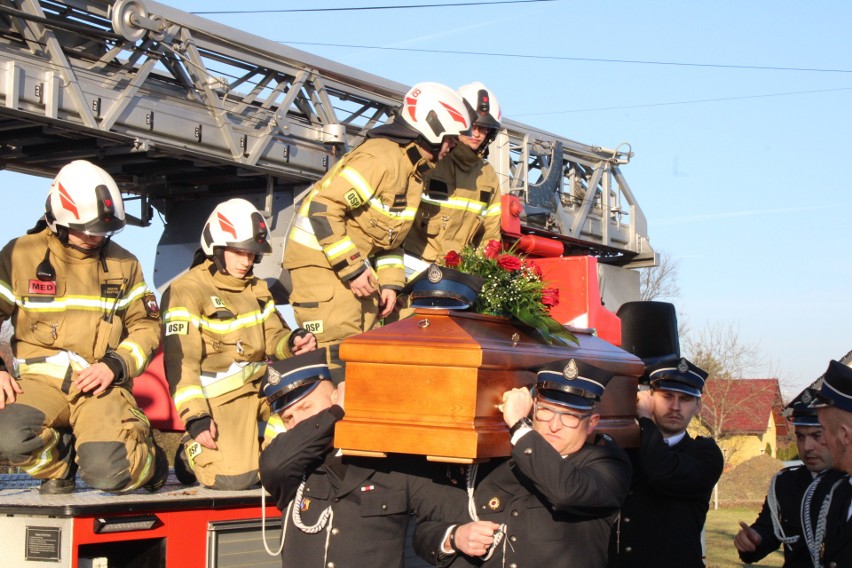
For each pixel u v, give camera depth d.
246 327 5.13
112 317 4.72
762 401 28.81
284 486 3.65
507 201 6.32
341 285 4.83
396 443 3.26
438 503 3.63
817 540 3.72
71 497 4.35
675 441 4.53
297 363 3.82
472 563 3.60
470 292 3.62
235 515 4.45
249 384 5.09
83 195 4.52
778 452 28.39
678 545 4.39
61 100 5.34
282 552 3.73
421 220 5.22
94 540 3.98
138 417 4.70
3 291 4.58
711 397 25.89
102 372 4.53
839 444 3.49
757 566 10.52
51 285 4.61
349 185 4.66
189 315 4.97
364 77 7.14
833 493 3.71
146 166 6.41
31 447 4.41
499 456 3.42
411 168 4.77
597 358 4.04
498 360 3.36
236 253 5.11
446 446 3.20
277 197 6.69
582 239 9.20
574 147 9.23
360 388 3.39
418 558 4.52
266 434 5.09
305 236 4.88
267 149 6.37
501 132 8.35
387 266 4.90
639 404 4.43
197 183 6.68
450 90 4.82
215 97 6.13
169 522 4.23
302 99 6.76
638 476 4.43
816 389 4.39
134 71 5.79
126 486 4.53
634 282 8.79
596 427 3.86
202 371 5.02
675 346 6.02
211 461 4.80
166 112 5.86
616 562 4.45
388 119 7.47
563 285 5.94
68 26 5.35
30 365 4.62
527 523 3.52
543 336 3.87
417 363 3.31
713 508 18.16
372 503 3.57
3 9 5.02
